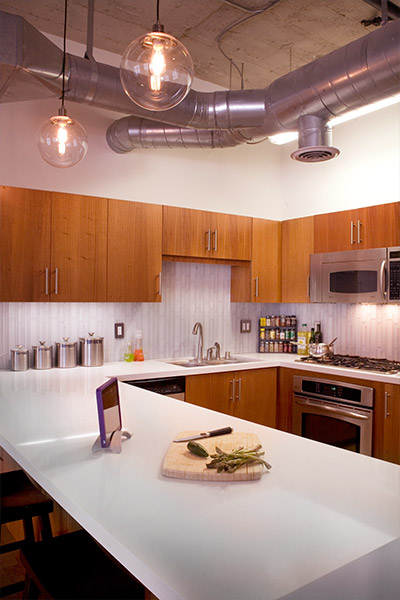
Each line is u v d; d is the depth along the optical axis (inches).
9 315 139.1
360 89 100.2
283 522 46.1
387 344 163.6
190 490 53.8
